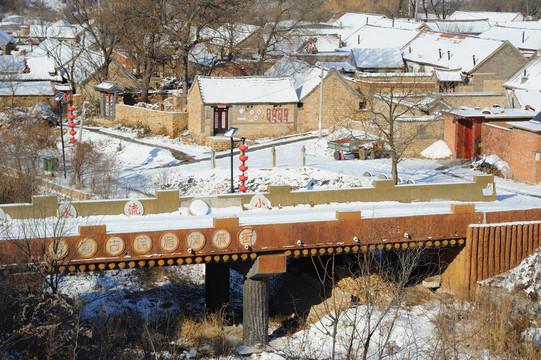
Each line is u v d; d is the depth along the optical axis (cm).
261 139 7712
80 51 9750
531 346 3378
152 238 3403
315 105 7844
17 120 7844
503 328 3425
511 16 15888
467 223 3862
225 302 4022
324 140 7306
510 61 8975
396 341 3378
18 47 13438
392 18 15462
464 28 13750
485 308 3578
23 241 3192
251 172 6056
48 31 14500
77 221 3694
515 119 6394
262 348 3612
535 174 5612
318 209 4028
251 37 10294
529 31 11119
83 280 4181
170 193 3900
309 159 6719
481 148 6334
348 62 10431
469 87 8919
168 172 6344
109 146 7638
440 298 3619
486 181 4497
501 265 3897
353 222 3656
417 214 3822
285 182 5831
